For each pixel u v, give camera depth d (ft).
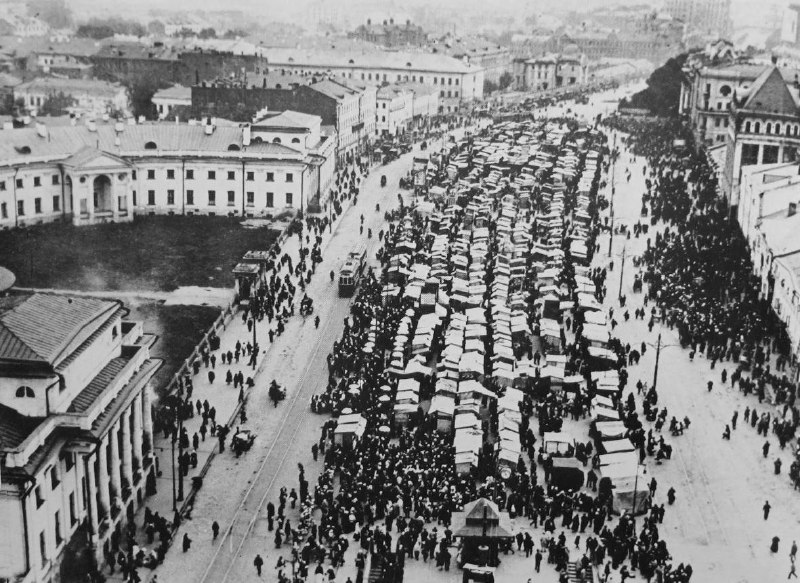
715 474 297.12
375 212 607.78
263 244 527.81
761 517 274.16
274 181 584.81
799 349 350.64
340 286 446.60
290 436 316.19
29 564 209.15
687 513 275.39
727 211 588.50
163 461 295.07
